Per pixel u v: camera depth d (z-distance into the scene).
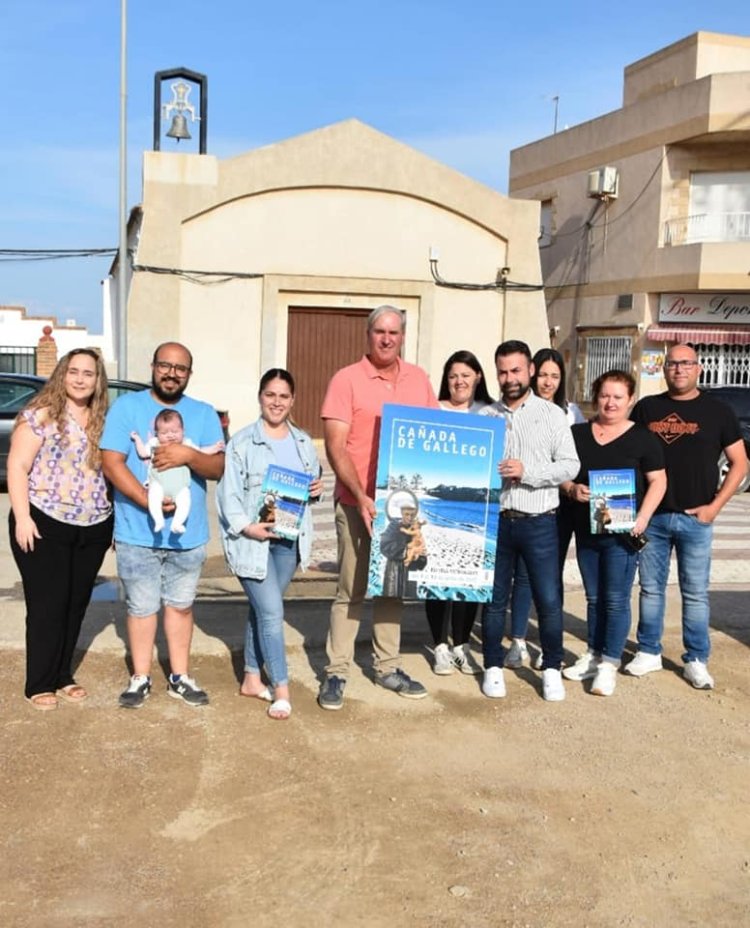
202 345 16.36
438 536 4.73
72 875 3.27
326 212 16.62
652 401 5.44
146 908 3.10
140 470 4.57
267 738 4.43
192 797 3.85
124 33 18.25
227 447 4.62
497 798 3.95
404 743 4.45
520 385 4.92
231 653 5.56
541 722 4.78
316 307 16.95
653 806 3.94
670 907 3.24
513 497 4.93
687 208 22.86
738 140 22.03
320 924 3.05
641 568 5.49
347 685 5.16
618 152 24.23
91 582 4.79
